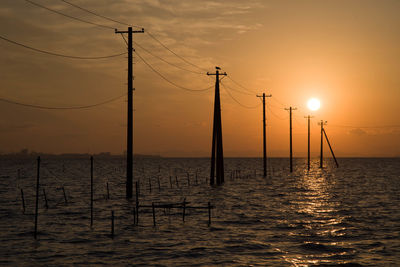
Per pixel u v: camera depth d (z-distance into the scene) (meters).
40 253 24.06
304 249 25.23
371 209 42.44
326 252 24.55
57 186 74.06
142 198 51.91
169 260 22.59
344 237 28.58
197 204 46.00
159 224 33.38
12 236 28.73
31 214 38.88
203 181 84.75
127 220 35.28
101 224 33.34
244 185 73.56
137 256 23.38
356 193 59.72
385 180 89.50
